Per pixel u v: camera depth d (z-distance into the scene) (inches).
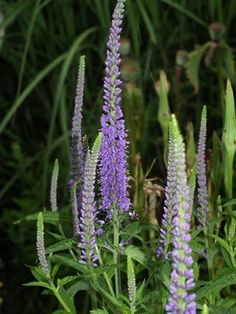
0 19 85.8
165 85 58.9
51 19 84.8
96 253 45.3
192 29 85.6
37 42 86.0
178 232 35.7
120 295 44.9
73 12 88.0
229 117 52.2
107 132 44.5
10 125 89.8
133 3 82.0
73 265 44.2
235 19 85.9
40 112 89.6
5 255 84.0
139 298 44.2
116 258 45.5
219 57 71.7
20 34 85.0
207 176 57.7
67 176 68.5
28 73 87.0
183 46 83.0
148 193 54.8
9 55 87.2
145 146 73.8
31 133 90.7
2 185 89.4
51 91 86.6
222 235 53.3
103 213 46.5
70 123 82.4
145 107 79.8
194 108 83.3
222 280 42.5
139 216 53.5
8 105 90.4
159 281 46.5
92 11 87.6
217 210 54.4
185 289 36.0
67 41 85.2
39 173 82.7
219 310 43.1
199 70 83.3
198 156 48.6
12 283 81.3
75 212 47.8
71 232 60.1
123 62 68.7
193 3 84.9
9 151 90.7
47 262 46.7
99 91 76.0
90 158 42.2
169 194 43.3
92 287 46.1
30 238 80.4
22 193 80.8
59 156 79.2
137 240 58.1
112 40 44.0
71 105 81.2
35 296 79.5
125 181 45.0
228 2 85.5
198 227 49.7
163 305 44.3
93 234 43.6
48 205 76.7
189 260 35.9
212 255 48.6
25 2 82.0
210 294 46.0
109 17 77.7
